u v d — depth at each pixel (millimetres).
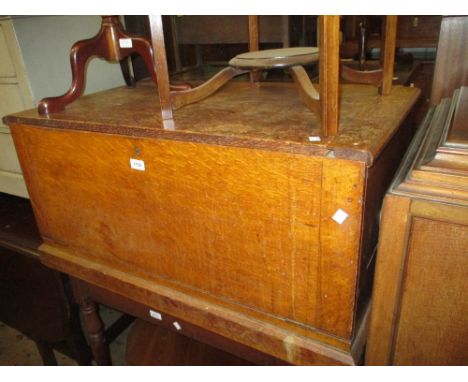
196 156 636
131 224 796
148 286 846
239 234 662
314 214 573
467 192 490
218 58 1767
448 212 498
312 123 645
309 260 613
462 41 920
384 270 574
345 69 883
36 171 881
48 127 792
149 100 932
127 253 848
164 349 1176
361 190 525
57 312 1255
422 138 698
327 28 519
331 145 526
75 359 1415
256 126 642
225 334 780
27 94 1024
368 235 625
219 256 709
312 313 660
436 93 985
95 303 1133
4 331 1761
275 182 583
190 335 917
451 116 654
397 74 1452
